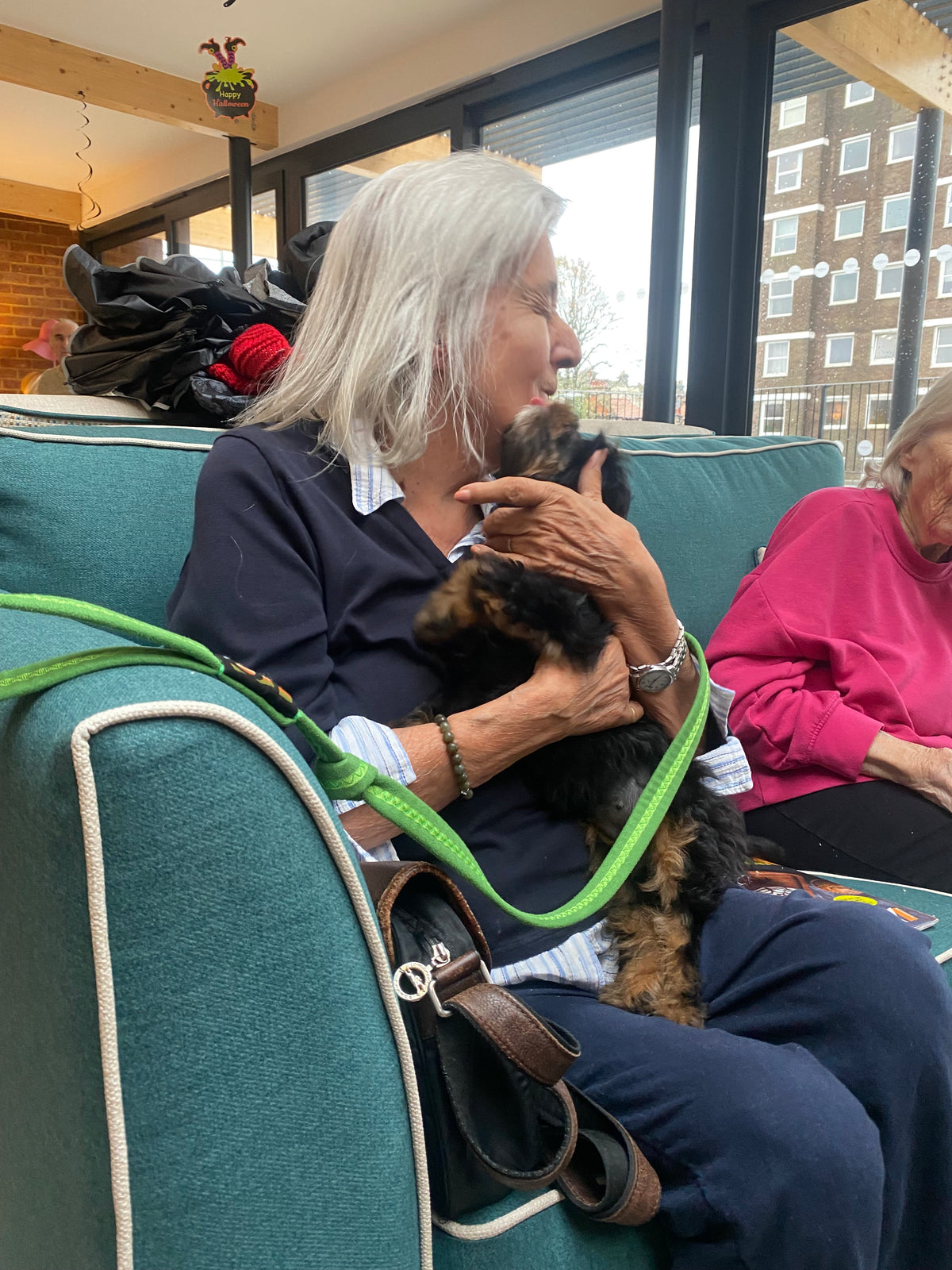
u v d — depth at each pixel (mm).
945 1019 845
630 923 988
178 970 498
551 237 1081
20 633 724
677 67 2383
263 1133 525
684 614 1793
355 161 5473
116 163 7266
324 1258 547
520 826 974
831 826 1390
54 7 4531
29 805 503
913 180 2771
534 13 4113
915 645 1527
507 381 1046
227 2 4012
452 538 1092
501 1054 631
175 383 1739
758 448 2070
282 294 2104
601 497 1061
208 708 520
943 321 2793
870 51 2770
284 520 937
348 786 680
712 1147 720
